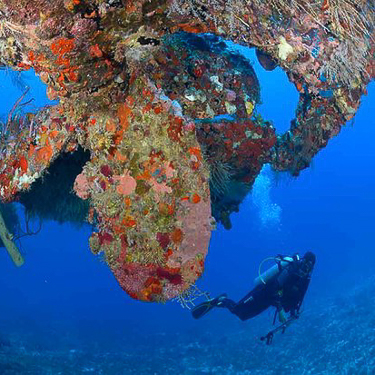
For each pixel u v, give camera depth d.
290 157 4.48
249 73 4.15
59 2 1.94
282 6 2.68
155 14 2.25
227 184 4.58
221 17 2.52
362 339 11.73
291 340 14.32
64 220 5.55
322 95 3.92
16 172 3.09
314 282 25.14
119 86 2.47
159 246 2.37
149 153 2.45
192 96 3.74
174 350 15.95
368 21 2.98
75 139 2.86
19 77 3.81
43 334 17.80
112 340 18.17
